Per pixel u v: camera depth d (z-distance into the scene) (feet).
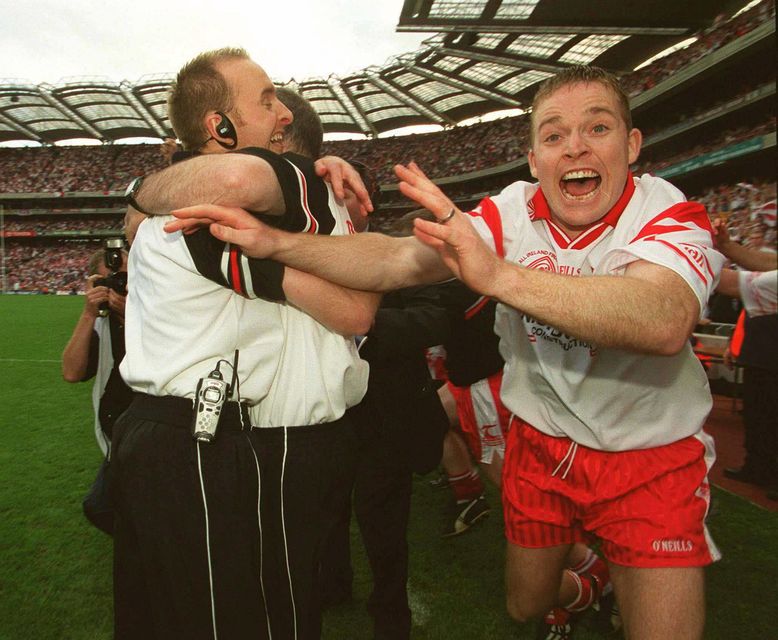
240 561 3.68
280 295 3.76
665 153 83.61
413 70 109.19
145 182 4.10
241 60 4.40
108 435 7.39
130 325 4.17
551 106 4.49
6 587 8.64
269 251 3.60
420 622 7.61
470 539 10.15
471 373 7.84
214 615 3.70
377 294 4.21
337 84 122.83
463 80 108.99
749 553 9.46
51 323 56.39
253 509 3.74
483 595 8.25
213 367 3.82
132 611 4.04
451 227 3.17
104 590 8.55
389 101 130.93
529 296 3.22
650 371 4.76
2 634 7.46
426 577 8.80
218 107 4.28
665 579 4.56
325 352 4.15
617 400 4.86
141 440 3.80
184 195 3.70
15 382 26.48
